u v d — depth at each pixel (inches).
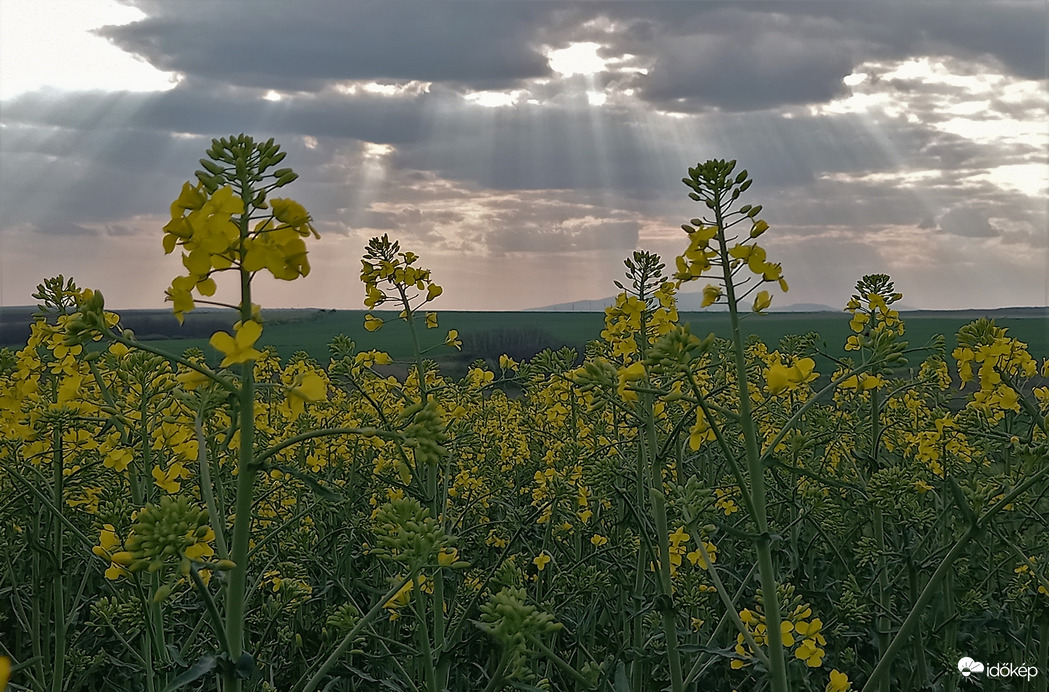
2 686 58.1
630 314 209.9
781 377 151.9
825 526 281.9
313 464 285.7
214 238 104.0
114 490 241.8
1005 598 242.2
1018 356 190.4
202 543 106.5
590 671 189.5
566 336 1630.2
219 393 122.7
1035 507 245.4
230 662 104.0
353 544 264.1
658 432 247.3
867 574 263.4
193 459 185.2
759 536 145.2
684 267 156.7
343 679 223.3
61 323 182.4
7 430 210.1
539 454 327.0
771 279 151.8
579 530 264.1
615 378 174.9
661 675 226.5
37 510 225.0
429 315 244.7
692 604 217.8
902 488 224.1
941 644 243.4
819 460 301.7
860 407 360.2
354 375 248.8
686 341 150.6
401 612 200.2
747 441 150.8
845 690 169.5
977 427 235.3
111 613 203.0
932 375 272.7
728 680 231.8
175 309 106.0
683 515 161.3
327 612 225.5
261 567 231.5
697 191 156.8
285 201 108.0
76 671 221.5
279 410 323.6
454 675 239.8
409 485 220.1
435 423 117.3
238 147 109.7
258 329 109.5
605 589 246.8
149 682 170.4
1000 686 233.9
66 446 207.2
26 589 251.0
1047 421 182.7
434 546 128.9
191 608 199.9
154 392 182.2
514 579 199.2
